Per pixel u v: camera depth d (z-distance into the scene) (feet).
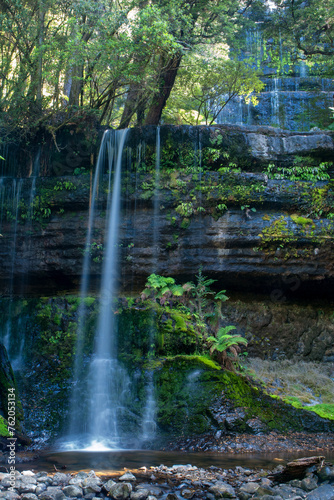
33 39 48.47
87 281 45.55
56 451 29.22
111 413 35.19
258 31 66.90
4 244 45.93
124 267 44.04
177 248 43.34
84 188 44.86
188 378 33.94
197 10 50.39
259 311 44.34
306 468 20.94
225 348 35.14
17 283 46.32
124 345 38.55
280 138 45.09
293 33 61.16
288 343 43.86
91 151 45.80
